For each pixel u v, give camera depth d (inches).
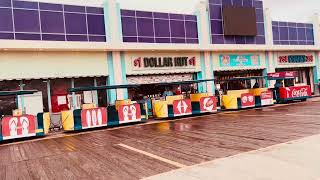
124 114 676.1
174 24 1028.5
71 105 816.9
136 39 946.1
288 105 840.3
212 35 1099.9
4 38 762.2
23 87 754.8
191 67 1021.8
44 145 478.3
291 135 373.4
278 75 908.0
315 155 259.8
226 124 543.8
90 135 554.9
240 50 1126.4
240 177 221.9
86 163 323.3
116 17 891.4
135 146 398.0
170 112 748.0
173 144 388.5
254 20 1180.5
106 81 877.8
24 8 791.1
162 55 965.2
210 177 228.5
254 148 319.0
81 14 868.6
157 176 248.2
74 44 804.6
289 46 1257.4
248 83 1184.8
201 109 771.4
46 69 776.3
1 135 546.6
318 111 620.4
